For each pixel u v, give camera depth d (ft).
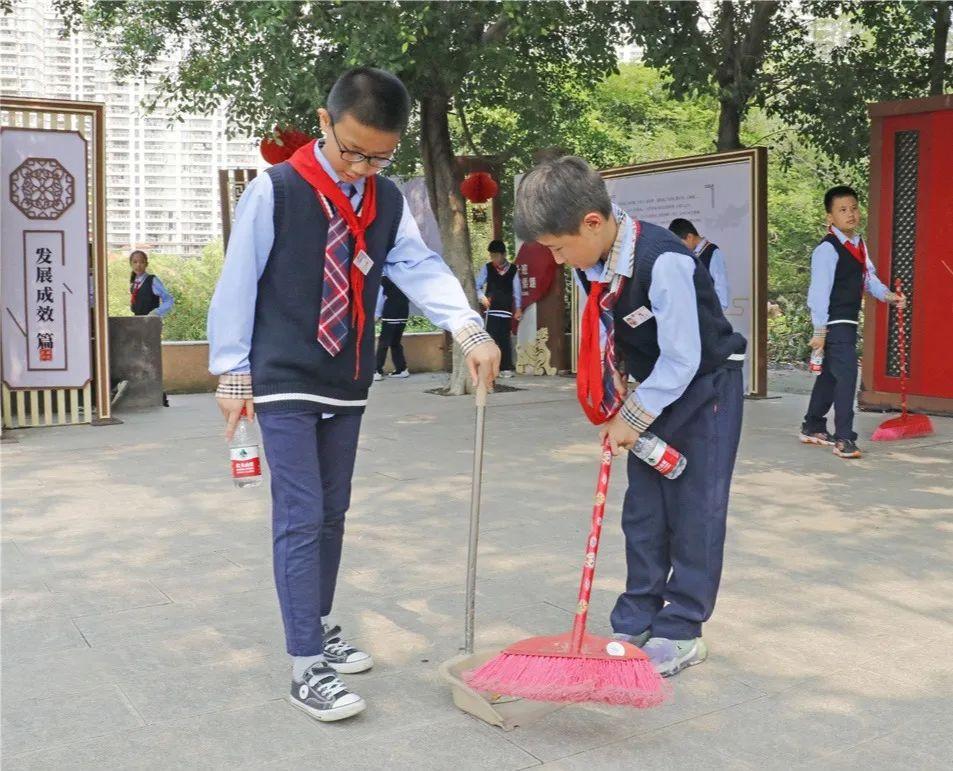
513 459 21.45
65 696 9.35
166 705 9.14
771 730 8.57
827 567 13.35
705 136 65.21
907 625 11.16
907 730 8.56
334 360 9.12
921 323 27.61
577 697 7.95
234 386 9.04
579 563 13.62
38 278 27.30
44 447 23.86
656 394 8.96
